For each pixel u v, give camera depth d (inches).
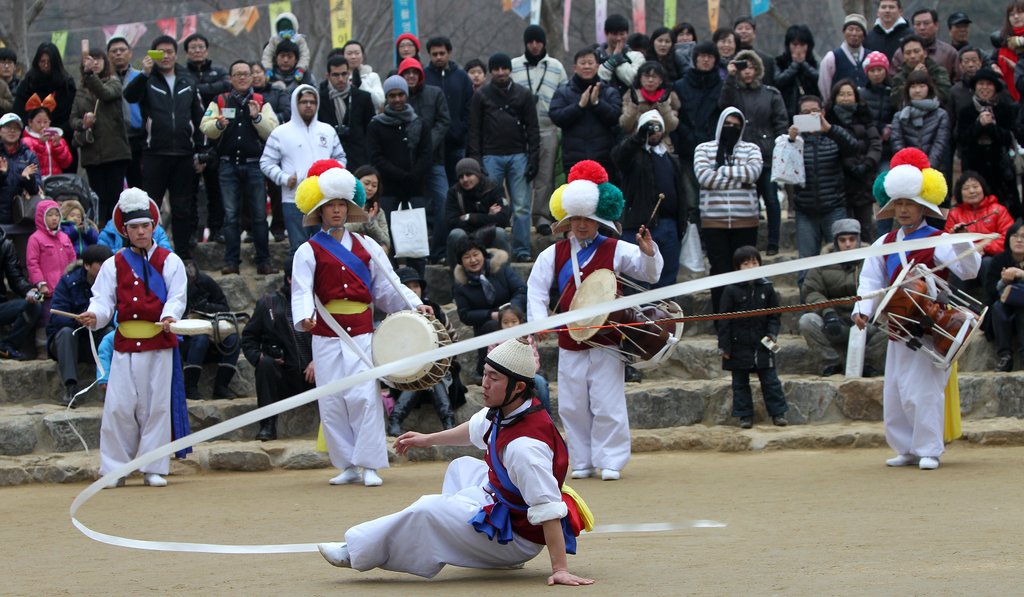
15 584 608.1
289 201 1417.3
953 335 989.8
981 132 1449.3
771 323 1233.4
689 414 1268.5
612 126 1475.1
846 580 536.1
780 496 887.1
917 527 716.7
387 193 1450.5
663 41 1525.6
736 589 522.0
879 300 1023.6
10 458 1173.1
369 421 1032.8
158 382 1072.8
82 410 1258.0
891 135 1478.8
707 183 1386.6
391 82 1432.1
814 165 1429.6
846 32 1578.5
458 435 600.7
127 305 1066.7
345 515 855.1
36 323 1355.8
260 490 1025.5
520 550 577.6
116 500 981.8
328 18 2896.2
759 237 1606.8
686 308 1440.7
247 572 629.9
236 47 2940.5
